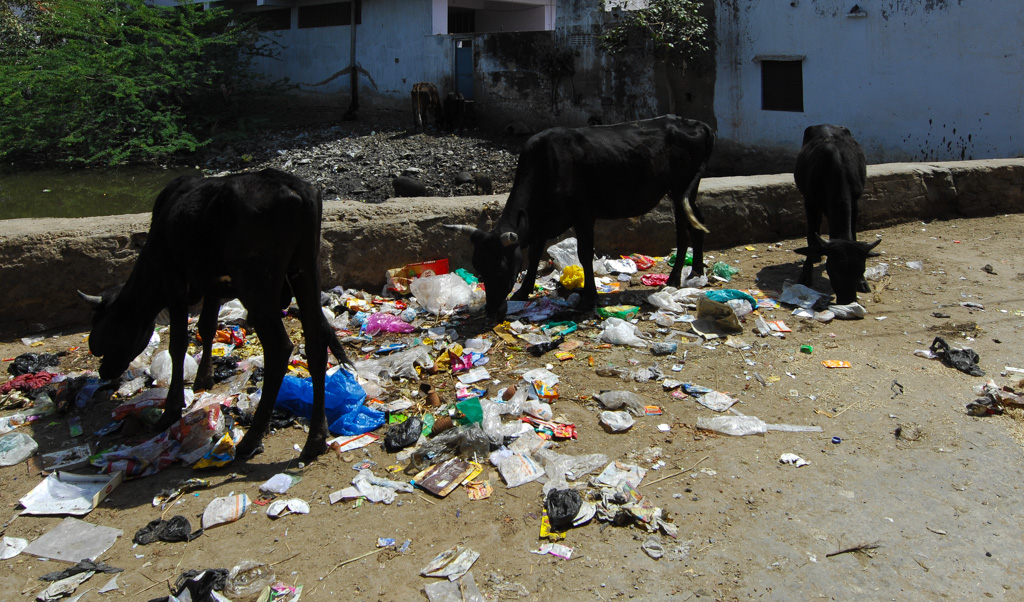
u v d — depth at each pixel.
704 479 4.03
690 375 5.27
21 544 3.56
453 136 20.12
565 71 19.09
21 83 20.86
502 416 4.64
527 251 7.86
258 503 3.87
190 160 19.80
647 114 17.81
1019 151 12.55
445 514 3.75
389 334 6.14
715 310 6.08
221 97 23.30
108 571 3.37
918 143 13.80
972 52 12.87
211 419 4.46
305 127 22.23
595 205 6.51
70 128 20.02
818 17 14.76
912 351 5.66
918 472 4.07
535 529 3.63
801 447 4.34
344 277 7.04
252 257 3.96
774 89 15.86
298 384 4.80
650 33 16.83
